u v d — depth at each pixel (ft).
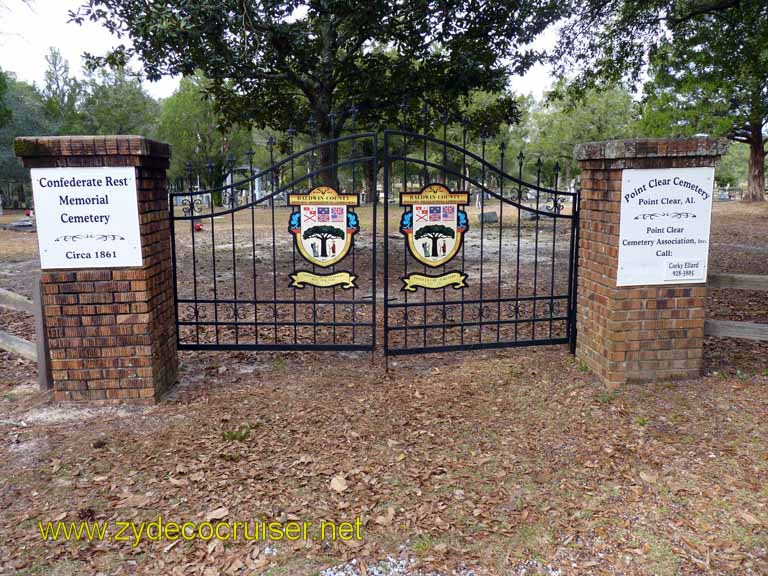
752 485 11.51
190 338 22.47
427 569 9.42
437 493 11.55
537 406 15.60
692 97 73.26
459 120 32.55
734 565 9.35
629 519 10.62
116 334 15.58
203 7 27.02
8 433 14.20
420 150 82.79
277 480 12.03
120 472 12.41
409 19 34.53
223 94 39.42
